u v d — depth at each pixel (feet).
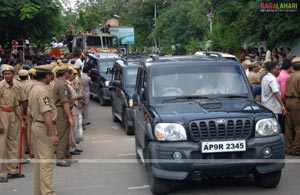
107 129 48.39
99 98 69.26
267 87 33.27
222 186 25.72
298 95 32.27
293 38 75.25
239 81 27.37
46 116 23.84
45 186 24.23
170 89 26.94
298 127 32.76
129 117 43.55
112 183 27.58
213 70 27.66
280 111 33.32
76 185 27.45
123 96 45.93
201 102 25.63
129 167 31.42
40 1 61.62
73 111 36.63
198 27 161.58
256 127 23.35
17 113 29.94
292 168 29.37
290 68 34.32
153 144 23.48
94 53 78.59
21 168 31.91
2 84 29.35
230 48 94.43
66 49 104.32
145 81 28.04
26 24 63.36
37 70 24.23
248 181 26.61
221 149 22.77
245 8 86.12
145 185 26.81
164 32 184.85
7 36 68.74
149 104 26.37
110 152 36.70
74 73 37.47
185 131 23.04
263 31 82.07
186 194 24.41
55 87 31.91
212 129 23.00
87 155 35.83
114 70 55.16
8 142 29.68
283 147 23.79
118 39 100.37
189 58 29.60
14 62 44.75
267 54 70.69
